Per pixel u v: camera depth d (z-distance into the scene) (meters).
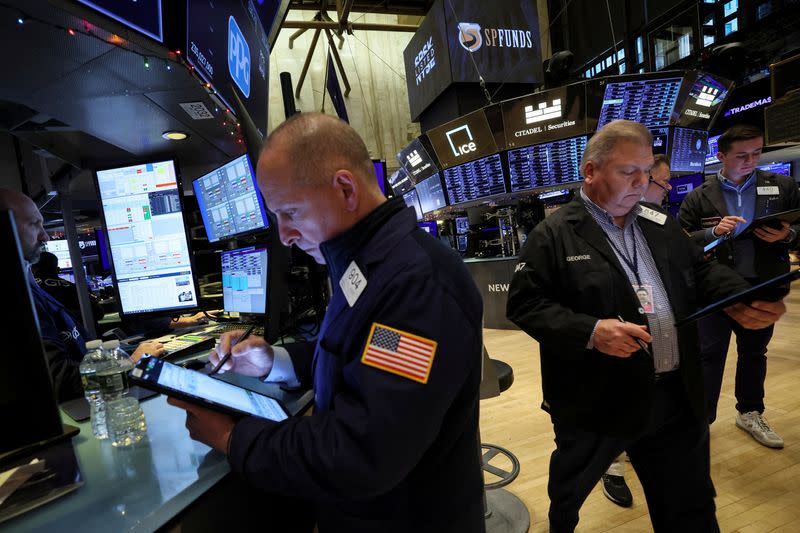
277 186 0.67
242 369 0.99
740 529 1.52
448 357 0.58
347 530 0.72
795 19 5.96
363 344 0.60
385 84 10.34
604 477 1.81
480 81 6.06
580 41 9.60
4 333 0.49
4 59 1.10
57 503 0.59
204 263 2.20
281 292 1.33
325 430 0.57
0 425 0.49
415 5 9.40
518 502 1.78
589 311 1.17
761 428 2.03
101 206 1.75
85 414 0.94
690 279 1.18
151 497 0.59
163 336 1.73
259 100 2.44
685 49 7.57
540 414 2.65
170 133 1.87
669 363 1.13
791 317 4.01
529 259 1.26
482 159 5.51
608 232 1.23
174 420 0.88
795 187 2.02
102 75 1.26
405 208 0.71
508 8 6.49
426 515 0.67
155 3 1.12
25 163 1.95
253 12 2.44
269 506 0.97
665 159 2.11
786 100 4.84
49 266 2.32
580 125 4.92
